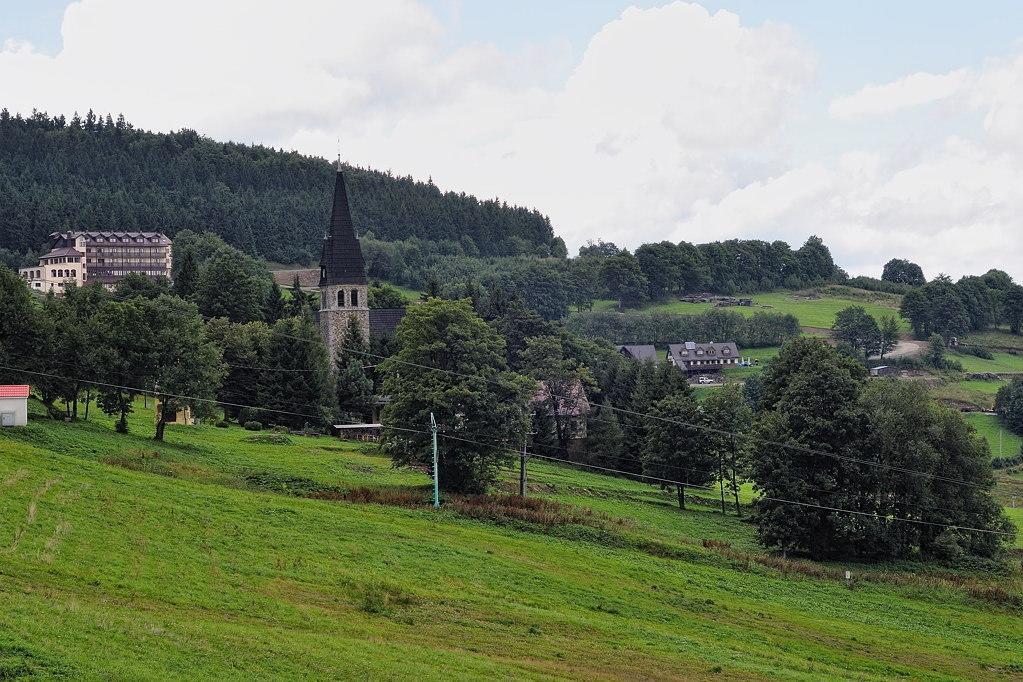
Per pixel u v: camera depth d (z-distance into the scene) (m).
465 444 114.81
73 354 121.25
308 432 158.00
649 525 117.69
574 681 55.75
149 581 60.50
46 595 53.09
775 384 142.12
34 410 121.12
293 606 61.78
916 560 111.12
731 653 67.56
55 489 75.44
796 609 85.44
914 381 126.50
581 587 79.44
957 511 112.75
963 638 83.31
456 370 119.06
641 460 153.62
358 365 184.38
